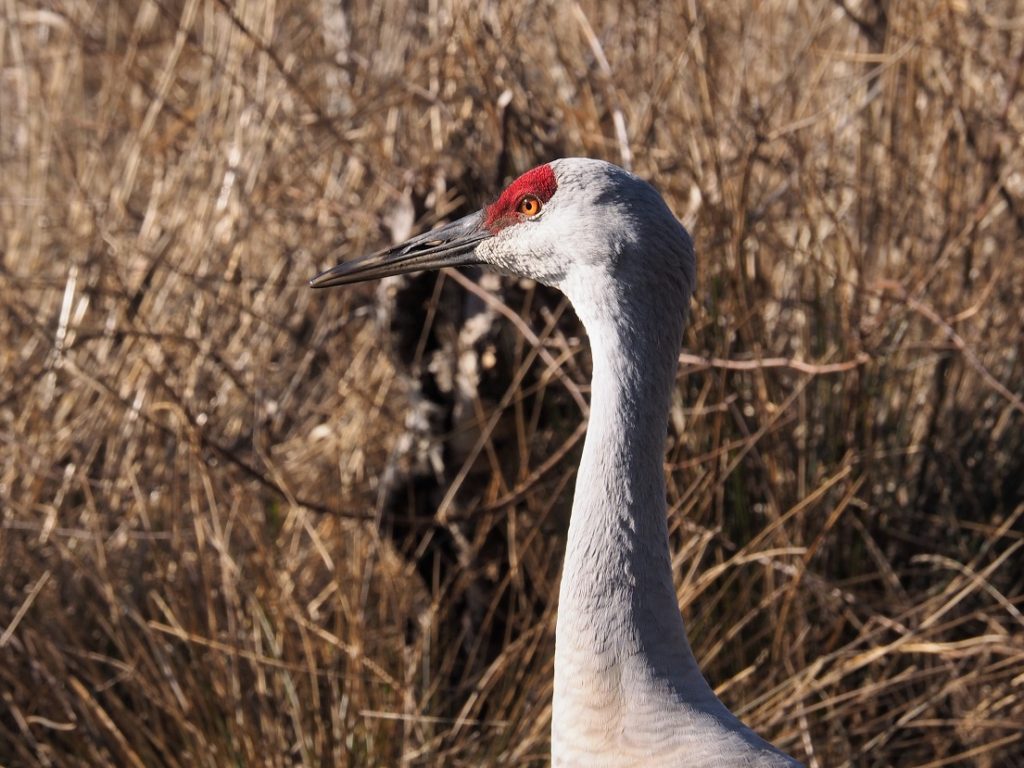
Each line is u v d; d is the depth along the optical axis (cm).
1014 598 848
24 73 1145
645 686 488
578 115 913
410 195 853
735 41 1082
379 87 999
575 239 518
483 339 796
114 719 801
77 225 1029
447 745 789
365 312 933
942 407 938
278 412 953
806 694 756
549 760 752
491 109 866
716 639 827
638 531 497
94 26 1271
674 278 509
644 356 508
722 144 962
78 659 816
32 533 886
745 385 882
